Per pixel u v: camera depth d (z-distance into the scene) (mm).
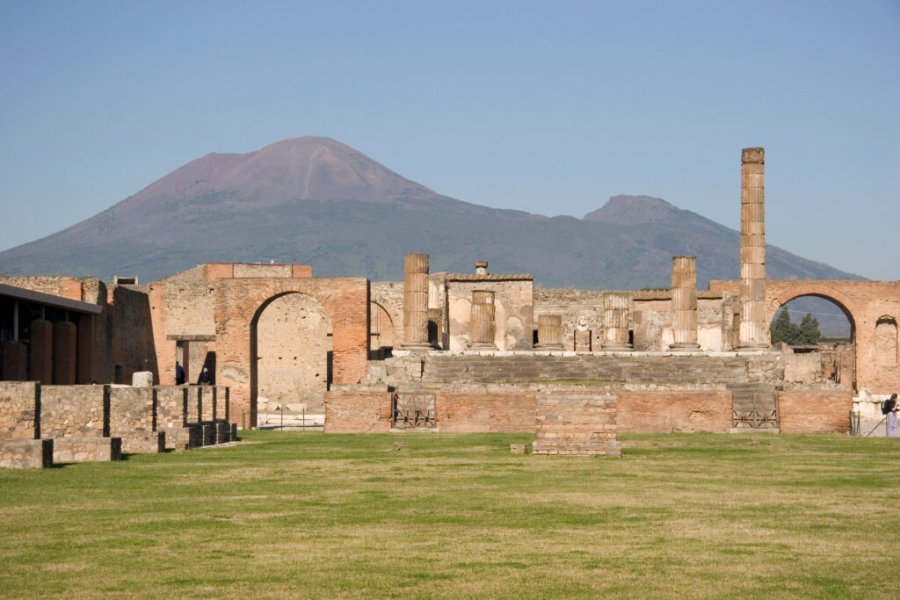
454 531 21562
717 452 37156
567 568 18391
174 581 17547
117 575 17953
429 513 23594
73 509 24094
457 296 80688
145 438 37844
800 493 26547
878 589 17094
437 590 17016
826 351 91562
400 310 84250
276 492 26859
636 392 48969
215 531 21547
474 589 17078
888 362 89062
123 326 75875
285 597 16641
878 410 70188
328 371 84062
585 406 35438
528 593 16859
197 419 44312
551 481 28719
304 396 83688
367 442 43312
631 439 43156
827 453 37000
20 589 17094
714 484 28172
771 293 89812
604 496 25953
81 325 68250
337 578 17719
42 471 30438
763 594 16797
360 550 19812
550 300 83312
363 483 28562
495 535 21172
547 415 35562
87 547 20031
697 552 19625
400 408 50344
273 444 42781
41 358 61250
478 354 59156
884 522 22469
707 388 49688
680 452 37094
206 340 80062
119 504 24828
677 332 67688
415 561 18906
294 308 84188
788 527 21953
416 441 43281
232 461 34406
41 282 70188
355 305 65250
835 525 22141
